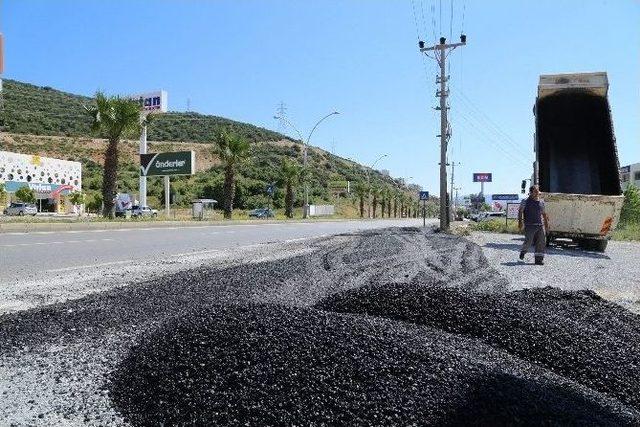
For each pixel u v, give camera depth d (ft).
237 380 9.86
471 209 340.18
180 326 12.76
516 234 81.25
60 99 467.52
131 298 18.45
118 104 102.58
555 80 53.88
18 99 425.69
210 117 500.33
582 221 48.73
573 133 56.75
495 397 9.05
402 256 36.40
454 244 50.21
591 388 11.45
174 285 21.29
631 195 109.91
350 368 10.00
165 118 465.88
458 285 23.97
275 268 27.43
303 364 10.21
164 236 61.52
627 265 36.04
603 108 54.54
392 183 615.98
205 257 35.99
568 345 13.29
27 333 13.92
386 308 15.75
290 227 104.53
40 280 23.91
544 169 54.24
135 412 9.37
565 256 42.50
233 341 11.29
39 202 212.84
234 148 146.82
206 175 337.31
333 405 8.89
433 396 9.11
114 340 13.61
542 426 8.27
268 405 9.00
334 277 25.34
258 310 13.53
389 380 9.61
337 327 12.09
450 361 10.57
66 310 16.43
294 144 486.38
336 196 389.19
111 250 41.11
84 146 355.97
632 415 9.67
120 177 309.01
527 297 19.40
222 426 8.55
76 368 11.55
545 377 10.97
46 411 9.37
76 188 236.22
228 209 148.36
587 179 52.95
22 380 10.79
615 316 17.30
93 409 9.48
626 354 13.20
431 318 14.89
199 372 10.31
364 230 87.81
